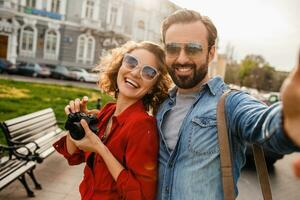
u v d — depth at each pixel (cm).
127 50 217
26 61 3372
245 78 8075
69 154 219
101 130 207
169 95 194
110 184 185
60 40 3538
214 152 158
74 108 206
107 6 3734
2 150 413
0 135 664
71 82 2870
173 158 169
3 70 2766
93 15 3672
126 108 197
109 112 214
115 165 176
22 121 470
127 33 3981
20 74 2873
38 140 503
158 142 182
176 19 178
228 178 150
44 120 559
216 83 175
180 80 178
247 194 552
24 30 3347
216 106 163
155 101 214
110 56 230
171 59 179
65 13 3509
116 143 184
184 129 168
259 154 158
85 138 180
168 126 181
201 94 176
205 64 178
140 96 200
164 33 188
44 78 2916
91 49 3725
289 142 96
